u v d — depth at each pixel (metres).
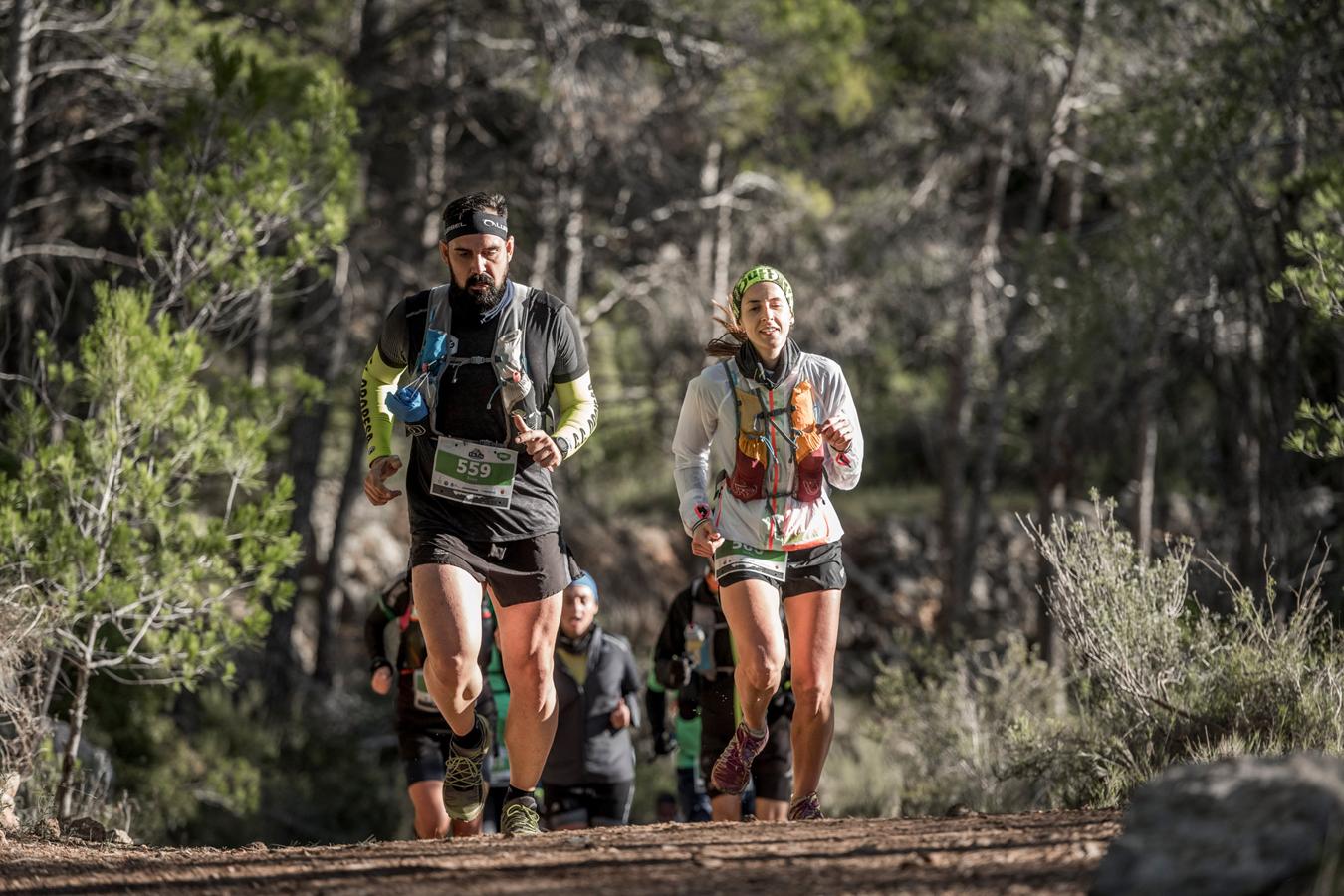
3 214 22.58
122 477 15.05
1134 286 30.58
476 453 8.97
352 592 44.62
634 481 51.59
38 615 13.84
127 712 23.42
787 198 39.84
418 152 37.72
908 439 55.41
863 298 40.97
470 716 9.40
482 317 9.02
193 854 8.55
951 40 38.53
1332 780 5.42
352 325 39.31
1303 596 13.09
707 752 14.16
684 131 37.69
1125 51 32.84
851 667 45.75
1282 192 23.55
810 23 35.25
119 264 26.83
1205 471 43.78
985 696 17.14
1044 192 39.59
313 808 28.02
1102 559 12.77
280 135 17.34
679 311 41.50
